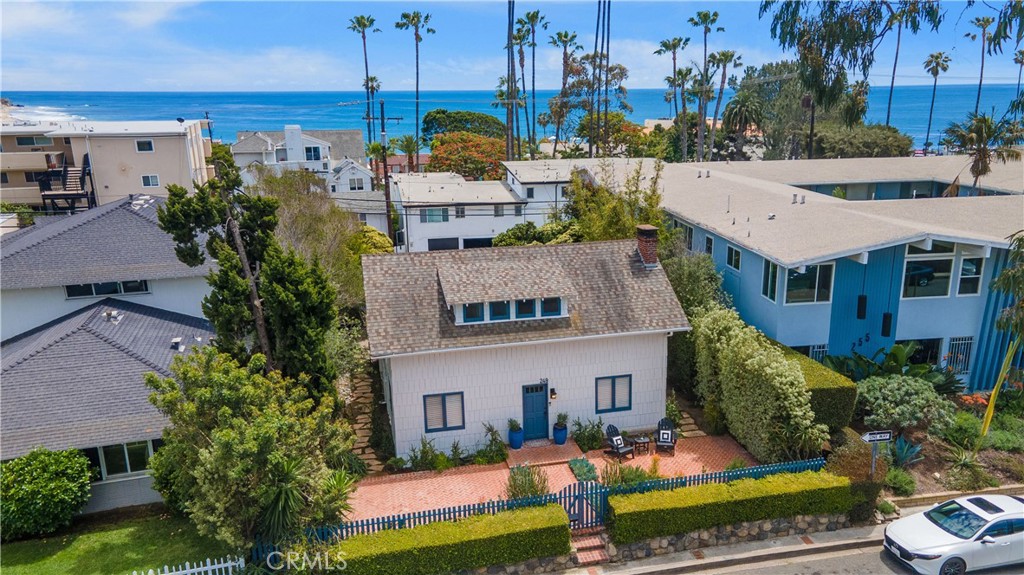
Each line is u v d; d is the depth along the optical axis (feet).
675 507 53.62
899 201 99.45
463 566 50.42
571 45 268.21
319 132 291.79
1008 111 72.90
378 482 64.64
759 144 266.36
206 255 87.04
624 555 53.93
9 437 58.39
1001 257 78.07
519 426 70.64
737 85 253.85
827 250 72.74
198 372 50.19
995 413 73.61
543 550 51.70
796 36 68.33
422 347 65.31
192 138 183.62
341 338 81.61
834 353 79.36
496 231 167.63
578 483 55.62
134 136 169.48
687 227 104.42
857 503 57.41
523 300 68.85
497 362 68.69
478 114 338.54
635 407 73.51
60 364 66.44
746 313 85.10
